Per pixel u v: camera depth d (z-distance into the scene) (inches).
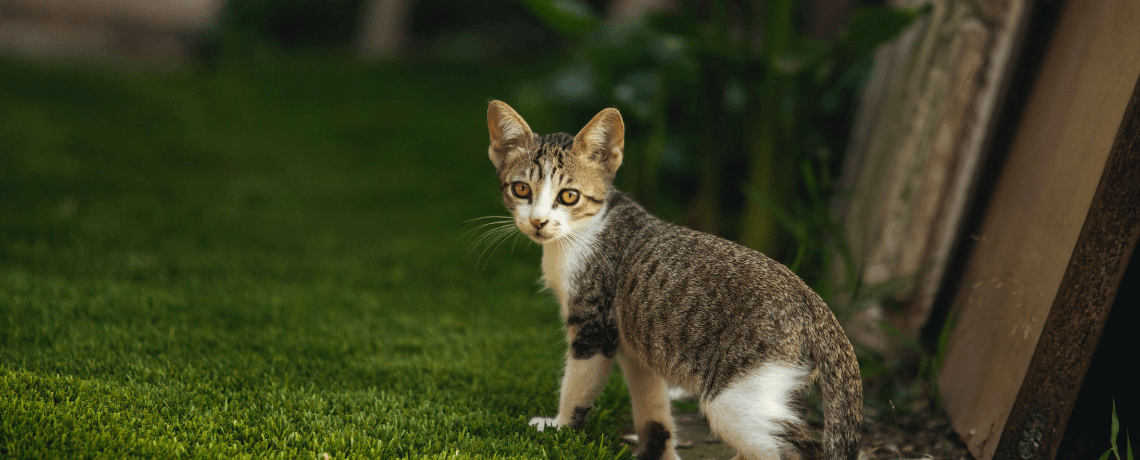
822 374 86.8
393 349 147.5
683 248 101.0
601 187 112.9
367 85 544.1
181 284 182.7
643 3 414.9
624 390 131.0
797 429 86.4
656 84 227.0
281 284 190.5
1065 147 104.0
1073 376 90.2
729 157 232.1
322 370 130.9
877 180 160.9
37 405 93.8
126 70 494.6
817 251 169.8
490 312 179.3
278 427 99.7
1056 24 126.0
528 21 743.1
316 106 478.0
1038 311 97.5
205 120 410.9
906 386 134.7
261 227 248.7
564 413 109.0
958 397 117.3
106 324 141.2
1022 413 93.9
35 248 201.0
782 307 88.2
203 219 251.8
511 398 123.9
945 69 138.0
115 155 324.2
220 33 603.5
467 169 342.3
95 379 110.9
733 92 227.9
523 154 114.7
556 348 152.1
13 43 522.9
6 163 287.6
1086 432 103.6
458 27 776.9
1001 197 127.3
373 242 239.6
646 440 107.7
